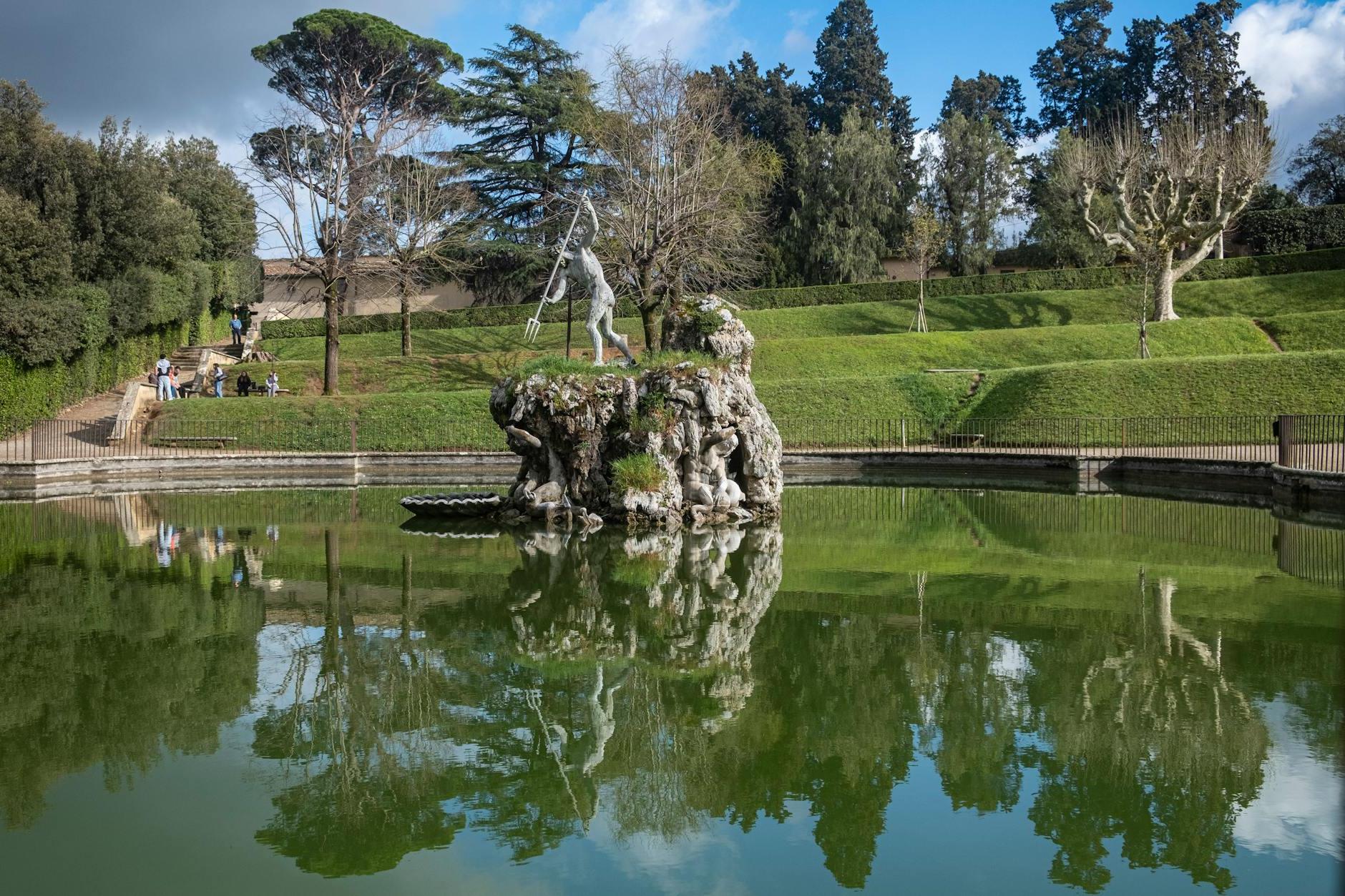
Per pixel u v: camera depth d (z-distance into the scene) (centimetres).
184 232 4131
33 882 477
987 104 7750
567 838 527
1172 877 468
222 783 602
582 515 1678
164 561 1371
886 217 5425
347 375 3950
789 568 1290
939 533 1606
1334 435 2458
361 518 1842
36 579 1242
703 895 455
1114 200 4153
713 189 3303
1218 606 1030
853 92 7256
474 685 788
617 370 1722
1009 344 3881
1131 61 7306
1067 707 714
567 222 4366
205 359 3944
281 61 3856
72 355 3275
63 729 692
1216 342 3722
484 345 4591
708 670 822
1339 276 4406
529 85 4816
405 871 487
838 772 606
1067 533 1598
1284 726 666
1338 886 459
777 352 3916
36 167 3316
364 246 4044
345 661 860
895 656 854
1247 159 3978
